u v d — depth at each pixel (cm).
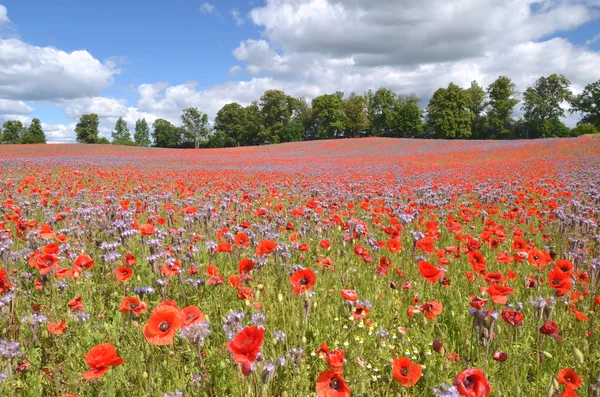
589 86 9312
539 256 453
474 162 3547
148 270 570
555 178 1870
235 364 318
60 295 471
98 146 7469
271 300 478
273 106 12550
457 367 354
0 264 565
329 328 413
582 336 405
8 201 935
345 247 641
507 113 10569
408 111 11325
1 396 301
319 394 249
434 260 636
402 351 366
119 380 332
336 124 11788
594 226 785
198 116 13475
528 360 377
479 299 323
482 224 900
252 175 2198
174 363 349
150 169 2861
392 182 1820
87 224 772
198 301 473
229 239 616
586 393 328
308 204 844
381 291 500
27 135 13638
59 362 370
